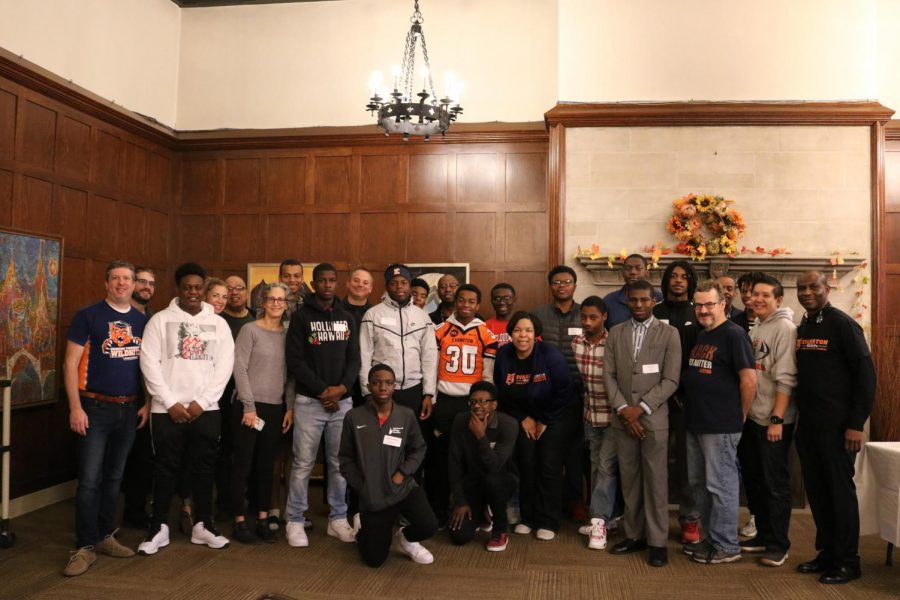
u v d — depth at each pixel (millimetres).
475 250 6184
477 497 4043
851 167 5543
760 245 5578
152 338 3766
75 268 5184
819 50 5574
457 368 4305
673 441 4762
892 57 5945
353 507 4387
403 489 3637
